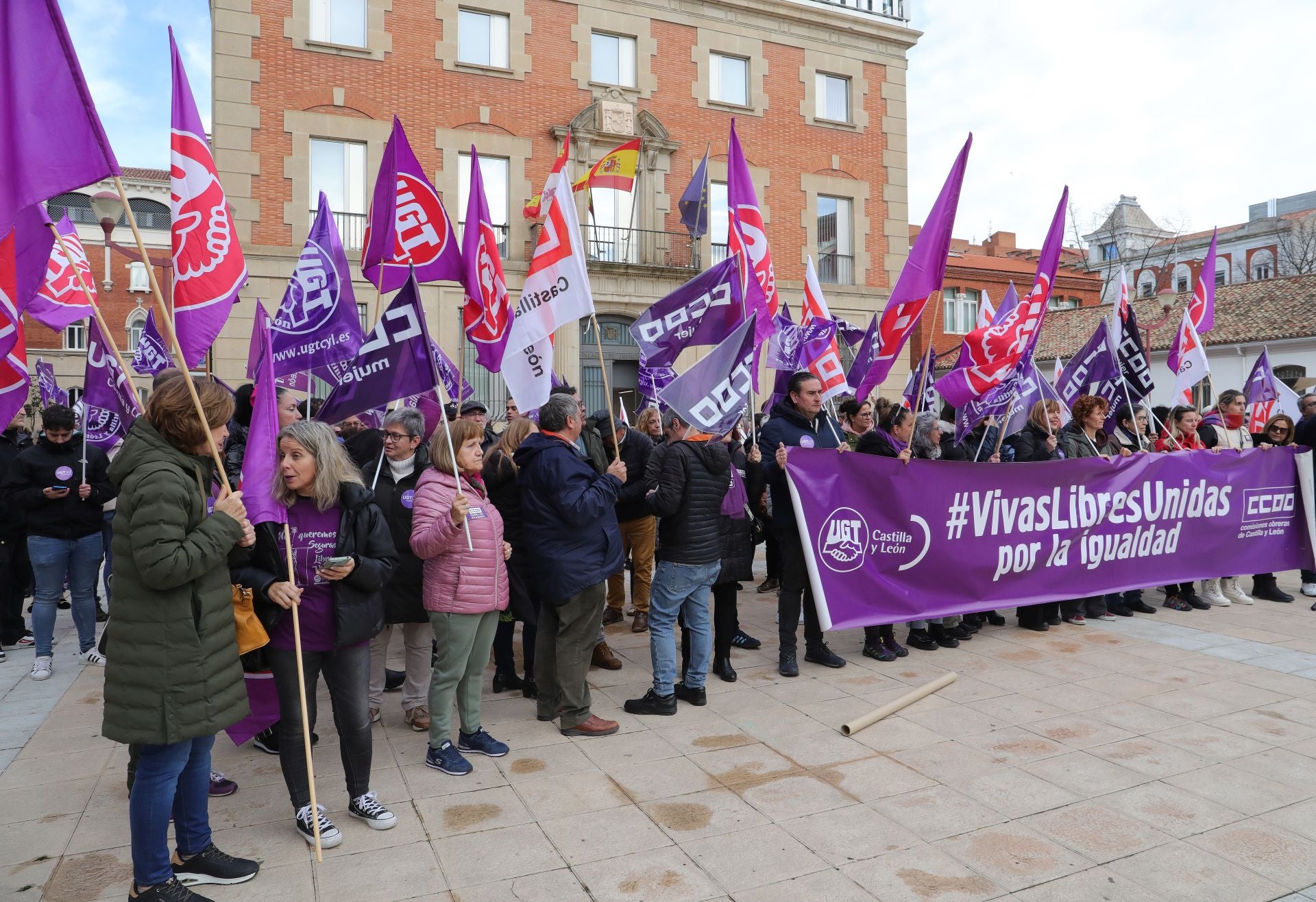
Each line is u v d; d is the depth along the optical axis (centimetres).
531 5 1767
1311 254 4319
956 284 3033
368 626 345
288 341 561
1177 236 4303
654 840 341
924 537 612
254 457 327
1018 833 345
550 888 305
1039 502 663
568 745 444
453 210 1695
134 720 271
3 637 684
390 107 1655
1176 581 736
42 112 302
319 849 323
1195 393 2458
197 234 427
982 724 468
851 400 751
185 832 309
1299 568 811
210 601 286
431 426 587
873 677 558
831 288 2050
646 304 1850
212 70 1535
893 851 330
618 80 1862
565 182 523
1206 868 318
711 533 488
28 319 2872
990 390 673
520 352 523
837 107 2092
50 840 348
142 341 782
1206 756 422
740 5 1944
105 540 705
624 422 741
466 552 407
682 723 475
